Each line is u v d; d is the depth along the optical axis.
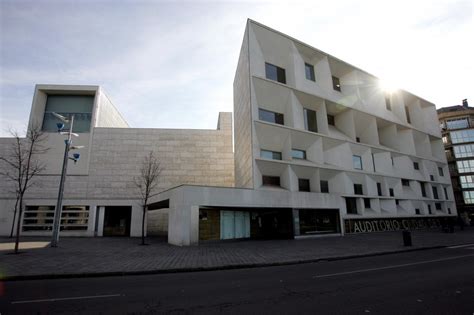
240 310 4.98
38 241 20.61
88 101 31.86
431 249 14.94
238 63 29.61
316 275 8.24
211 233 18.92
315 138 26.17
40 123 30.20
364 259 11.71
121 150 30.44
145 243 19.02
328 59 30.56
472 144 51.56
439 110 61.38
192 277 8.41
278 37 26.67
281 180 23.88
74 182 28.81
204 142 32.03
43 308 5.27
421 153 40.38
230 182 31.39
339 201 25.03
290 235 21.61
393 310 4.84
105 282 7.75
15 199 27.45
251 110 22.91
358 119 32.34
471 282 6.91
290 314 4.71
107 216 29.27
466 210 50.09
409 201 32.53
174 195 18.86
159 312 4.96
